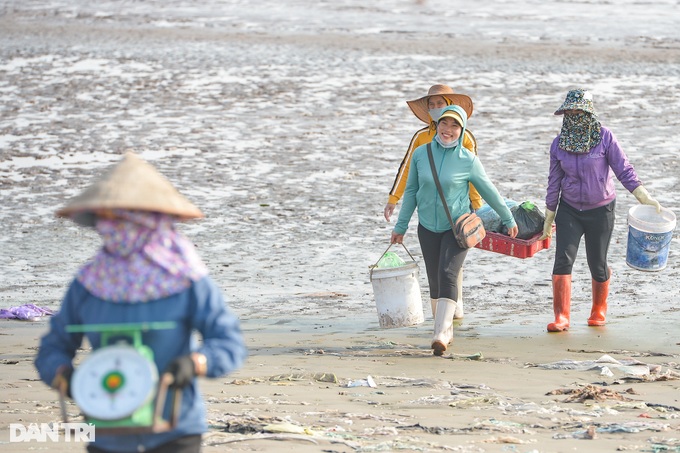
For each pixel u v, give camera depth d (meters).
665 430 16.84
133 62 86.50
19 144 60.72
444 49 91.31
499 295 34.47
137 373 9.81
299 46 93.19
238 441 15.77
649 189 48.91
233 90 75.38
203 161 56.22
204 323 10.41
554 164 28.41
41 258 40.59
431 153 25.72
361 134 62.09
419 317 27.03
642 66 82.81
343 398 19.94
